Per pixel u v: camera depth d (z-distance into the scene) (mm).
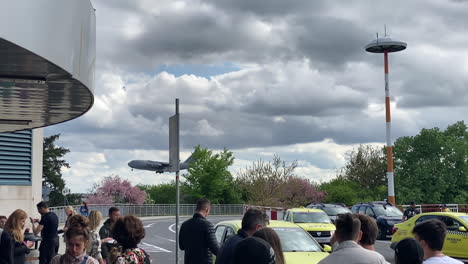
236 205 79812
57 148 68938
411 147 71812
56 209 33562
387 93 47938
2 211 20922
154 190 85312
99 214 9672
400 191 70812
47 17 6348
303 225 22016
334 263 5414
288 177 61000
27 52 6285
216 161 82312
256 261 3891
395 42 46406
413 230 5281
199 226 8820
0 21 5457
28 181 22219
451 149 70125
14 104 10195
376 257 5434
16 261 10867
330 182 74062
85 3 7836
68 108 10594
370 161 81125
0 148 20953
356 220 5570
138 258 5957
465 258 17984
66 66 6926
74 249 5965
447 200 70938
